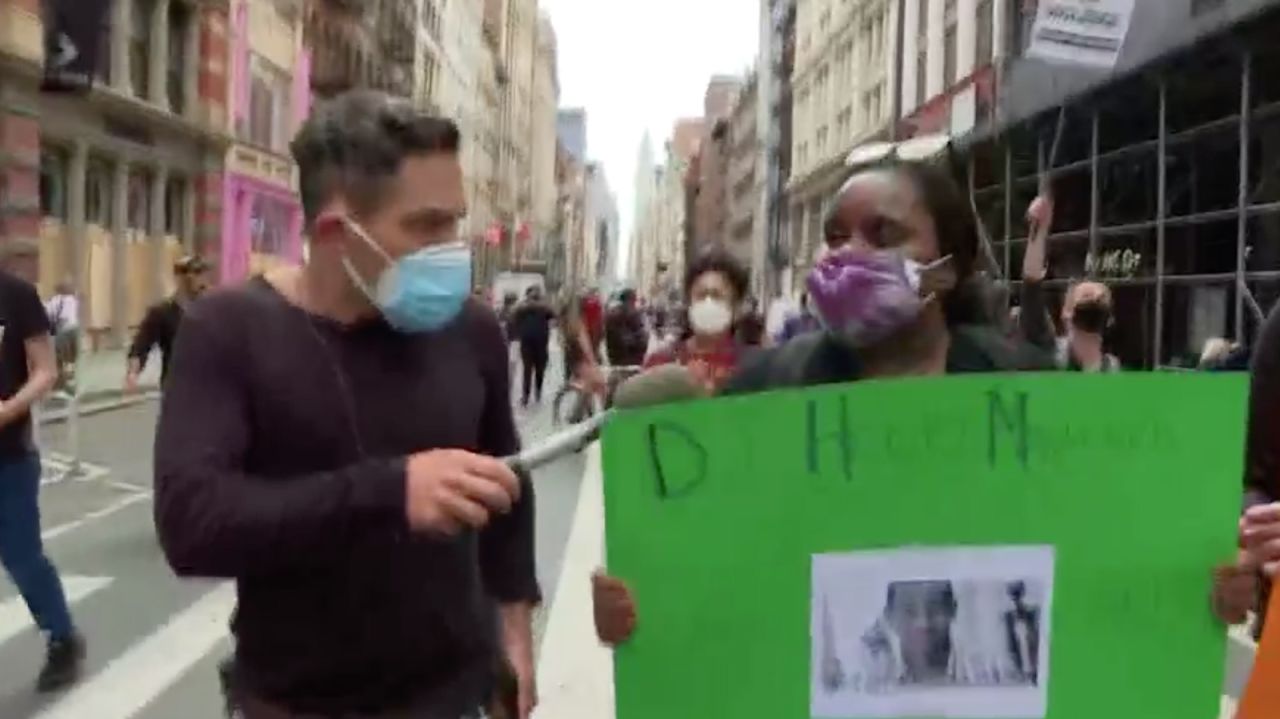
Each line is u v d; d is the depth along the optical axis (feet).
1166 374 7.43
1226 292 49.73
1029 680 7.38
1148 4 53.47
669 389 10.59
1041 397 7.36
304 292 7.63
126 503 37.81
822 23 188.34
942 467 7.33
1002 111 75.25
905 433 7.31
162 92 95.20
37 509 19.16
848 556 7.30
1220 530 7.46
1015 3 82.74
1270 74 46.52
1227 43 46.44
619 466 7.29
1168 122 57.36
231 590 26.35
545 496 39.50
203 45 102.94
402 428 7.53
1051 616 7.38
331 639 7.34
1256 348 10.10
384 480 6.56
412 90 200.44
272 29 121.70
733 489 7.29
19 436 18.78
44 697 19.12
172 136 97.45
